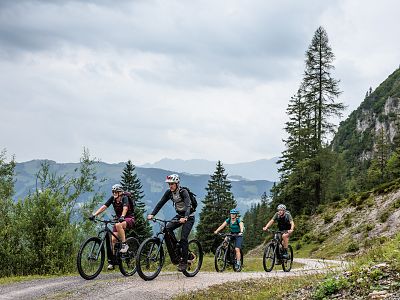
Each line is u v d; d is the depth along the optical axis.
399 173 93.25
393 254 8.92
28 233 18.05
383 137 109.94
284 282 11.30
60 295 9.70
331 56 54.72
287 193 54.81
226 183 67.12
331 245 35.62
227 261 15.39
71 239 18.20
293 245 41.72
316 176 52.41
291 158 57.94
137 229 50.84
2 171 30.12
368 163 155.00
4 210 20.11
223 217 64.44
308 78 54.97
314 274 12.23
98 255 11.55
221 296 10.05
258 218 111.44
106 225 11.64
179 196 11.60
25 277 13.12
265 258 15.20
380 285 7.50
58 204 18.95
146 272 11.41
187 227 11.66
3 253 17.53
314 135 54.62
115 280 11.20
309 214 53.06
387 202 35.66
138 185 60.09
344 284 8.13
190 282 11.40
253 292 10.41
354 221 37.00
